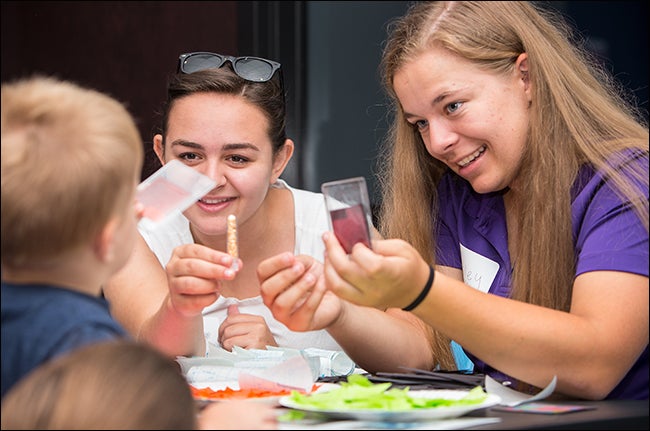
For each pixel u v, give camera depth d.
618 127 2.44
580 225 2.38
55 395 1.35
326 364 2.72
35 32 7.08
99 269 1.77
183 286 2.31
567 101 2.43
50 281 1.73
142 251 2.98
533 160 2.44
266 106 2.91
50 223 1.67
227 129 2.82
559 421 1.79
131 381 1.37
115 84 6.80
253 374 2.19
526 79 2.46
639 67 6.41
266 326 2.91
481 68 2.41
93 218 1.70
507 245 2.67
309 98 6.21
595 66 2.72
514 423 1.77
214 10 6.36
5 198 1.67
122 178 1.73
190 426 1.41
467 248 2.74
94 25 6.89
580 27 6.27
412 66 2.42
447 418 1.84
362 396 1.92
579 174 2.42
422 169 2.82
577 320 2.09
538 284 2.44
